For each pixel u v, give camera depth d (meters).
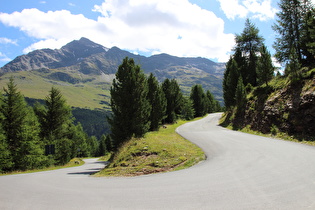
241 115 29.95
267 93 24.47
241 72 41.25
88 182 8.52
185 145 15.35
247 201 4.64
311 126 15.15
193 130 31.25
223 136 20.98
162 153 12.16
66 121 34.81
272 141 15.98
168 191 5.84
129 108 18.75
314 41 21.55
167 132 30.28
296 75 19.73
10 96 26.06
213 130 29.20
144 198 5.32
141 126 19.05
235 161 9.77
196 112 76.00
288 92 19.55
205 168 8.90
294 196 4.79
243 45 40.00
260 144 14.73
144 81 20.44
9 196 6.41
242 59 42.81
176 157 11.56
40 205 5.23
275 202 4.49
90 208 4.78
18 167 25.56
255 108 25.66
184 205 4.62
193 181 6.80
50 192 6.77
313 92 15.87
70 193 6.43
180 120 58.12
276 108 19.94
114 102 19.05
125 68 19.58
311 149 11.69
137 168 10.46
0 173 21.81
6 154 23.17
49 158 30.89
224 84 48.19
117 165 11.81
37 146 27.11
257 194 5.07
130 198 5.40
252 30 38.22
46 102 32.62
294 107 17.47
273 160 9.27
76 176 12.25
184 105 67.12
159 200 5.08
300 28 25.31
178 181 7.00
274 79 26.92
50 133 32.03
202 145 15.73
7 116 25.69
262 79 27.98
